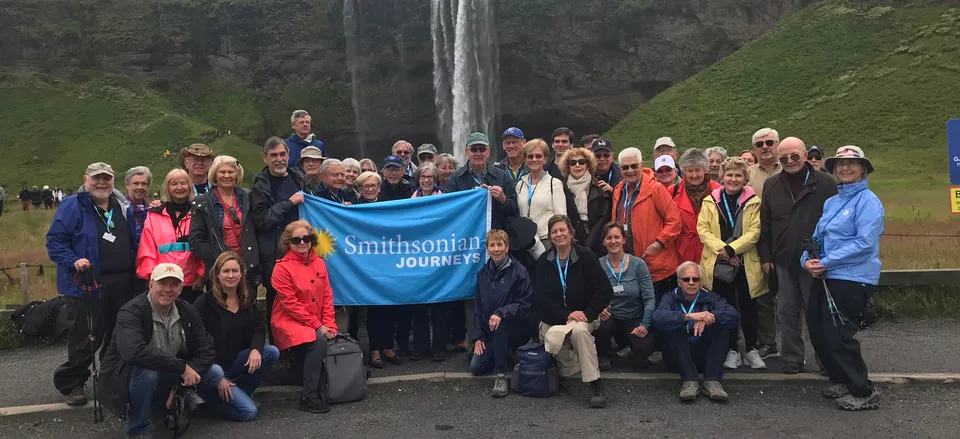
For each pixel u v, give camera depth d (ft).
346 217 23.49
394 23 194.18
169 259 20.16
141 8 206.39
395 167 25.59
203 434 17.70
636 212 23.25
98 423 18.85
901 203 75.82
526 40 187.11
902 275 29.84
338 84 203.51
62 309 28.27
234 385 18.90
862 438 16.39
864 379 18.37
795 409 18.51
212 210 20.42
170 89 203.82
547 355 20.03
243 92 202.49
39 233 67.21
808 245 19.02
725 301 20.27
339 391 19.65
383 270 23.52
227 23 203.10
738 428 17.19
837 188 20.86
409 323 25.08
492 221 23.75
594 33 186.91
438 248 23.72
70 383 19.66
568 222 20.74
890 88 138.10
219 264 18.80
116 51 202.39
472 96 189.88
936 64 139.95
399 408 19.33
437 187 26.78
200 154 23.73
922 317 28.86
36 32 201.36
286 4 201.26
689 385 19.42
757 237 21.70
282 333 20.02
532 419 18.17
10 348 27.91
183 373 17.26
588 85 192.03
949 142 30.01
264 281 21.72
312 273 20.68
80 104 190.08
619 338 22.91
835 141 129.80
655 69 188.85
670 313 19.97
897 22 160.76
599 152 25.99
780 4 185.98
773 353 23.41
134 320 17.19
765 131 25.96
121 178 156.66
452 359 24.25
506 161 27.61
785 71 161.27
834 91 146.72
